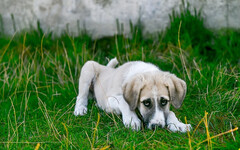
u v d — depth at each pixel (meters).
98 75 2.52
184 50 2.75
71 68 2.74
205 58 2.73
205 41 2.82
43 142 2.13
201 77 2.53
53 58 2.79
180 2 2.87
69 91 2.55
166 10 2.88
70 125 2.25
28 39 2.89
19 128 2.28
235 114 2.32
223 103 2.39
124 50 2.83
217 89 2.46
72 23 2.97
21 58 2.70
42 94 2.55
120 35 2.94
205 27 2.87
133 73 2.29
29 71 2.67
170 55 2.75
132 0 2.90
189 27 2.82
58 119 2.30
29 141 2.17
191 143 2.09
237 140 2.08
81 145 2.12
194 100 2.43
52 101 2.48
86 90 2.48
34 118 2.35
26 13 2.99
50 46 2.90
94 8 2.94
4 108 2.44
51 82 2.63
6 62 2.72
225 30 2.84
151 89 2.15
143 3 2.89
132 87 2.18
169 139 2.14
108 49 2.92
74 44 2.84
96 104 2.46
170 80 2.19
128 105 2.25
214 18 2.85
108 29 2.95
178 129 2.18
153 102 2.14
